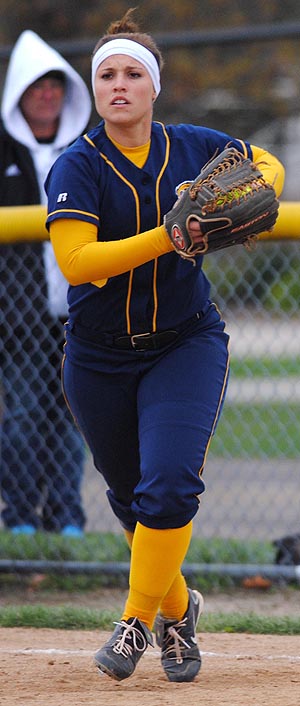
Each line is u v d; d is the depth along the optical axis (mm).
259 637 15102
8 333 19594
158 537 11039
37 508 20500
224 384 11492
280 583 18875
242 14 67938
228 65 64562
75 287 11438
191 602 12242
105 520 23812
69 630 15812
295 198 75125
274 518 24156
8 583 19672
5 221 18562
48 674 12547
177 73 63250
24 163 19906
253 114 66688
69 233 10820
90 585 19453
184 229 10445
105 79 11133
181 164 11398
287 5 68188
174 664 12086
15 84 19750
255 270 20859
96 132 11281
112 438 11805
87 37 67875
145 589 11219
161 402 11133
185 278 11289
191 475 10875
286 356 29859
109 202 11070
